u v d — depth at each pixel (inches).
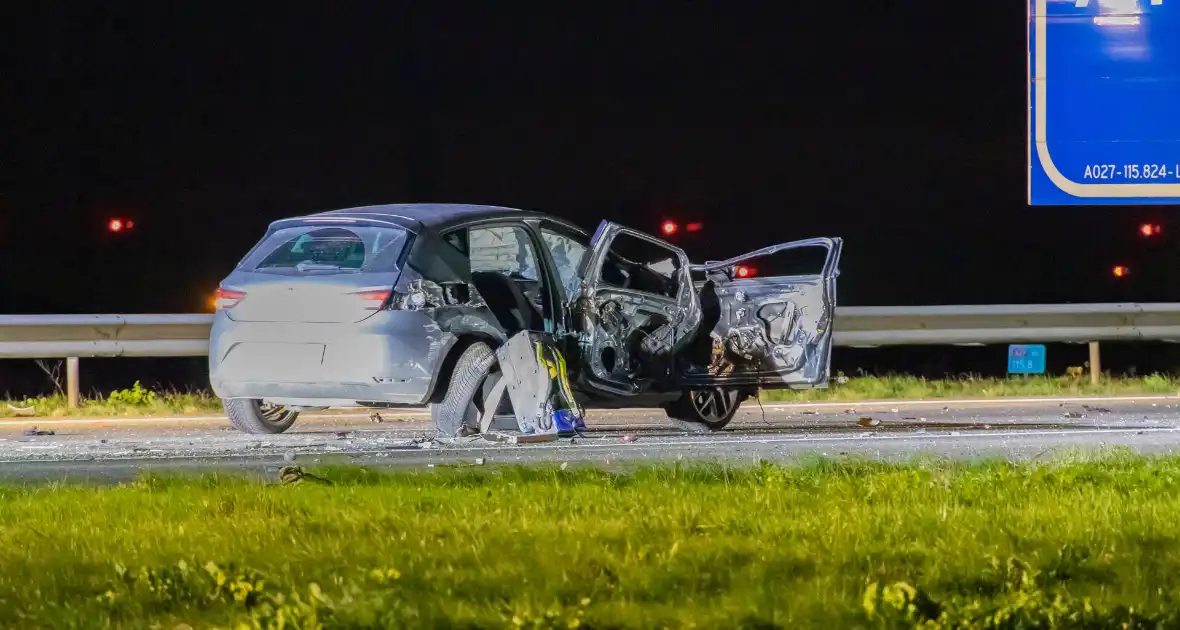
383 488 952.3
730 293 1450.5
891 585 652.7
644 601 649.0
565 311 1293.1
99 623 606.9
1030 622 596.4
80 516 850.1
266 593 652.1
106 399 1770.4
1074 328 1978.3
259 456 1198.9
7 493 952.3
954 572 696.4
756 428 1457.9
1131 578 682.2
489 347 1241.4
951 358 2684.5
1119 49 2358.5
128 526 819.4
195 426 1464.1
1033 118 2373.3
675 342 1375.5
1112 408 1692.9
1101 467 1085.8
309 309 1216.2
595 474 1024.9
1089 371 2231.8
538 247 1298.0
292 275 1233.4
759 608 623.8
